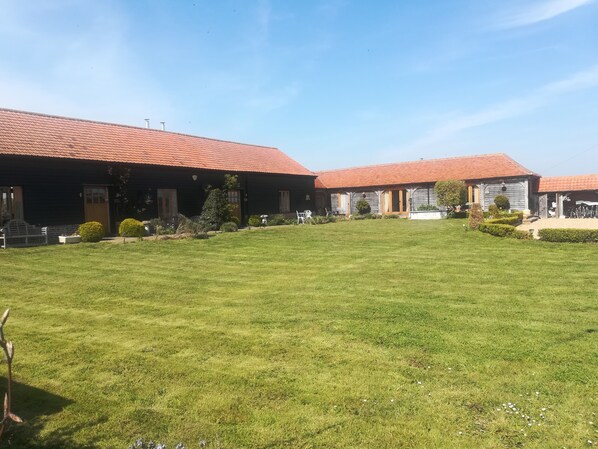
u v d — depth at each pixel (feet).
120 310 22.85
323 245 49.75
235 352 16.71
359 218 98.78
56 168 53.01
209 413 12.12
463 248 46.44
